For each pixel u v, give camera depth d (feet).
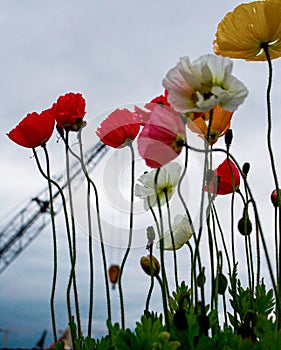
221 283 3.26
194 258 2.96
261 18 3.10
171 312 3.24
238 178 3.44
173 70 2.87
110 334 3.00
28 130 3.20
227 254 3.44
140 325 2.81
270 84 3.12
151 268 3.22
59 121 3.22
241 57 3.23
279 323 2.96
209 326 2.94
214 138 3.26
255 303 3.31
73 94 3.24
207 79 2.87
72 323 3.13
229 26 3.16
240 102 2.82
